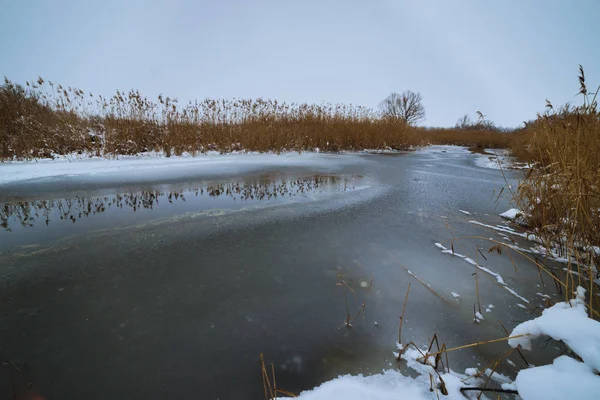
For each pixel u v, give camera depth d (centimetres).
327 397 119
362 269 227
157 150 900
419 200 430
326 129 1216
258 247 261
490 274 224
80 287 195
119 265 224
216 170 638
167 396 121
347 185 519
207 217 332
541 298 194
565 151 275
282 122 1236
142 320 165
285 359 141
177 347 146
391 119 1501
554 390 108
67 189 448
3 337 150
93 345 146
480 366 139
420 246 270
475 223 336
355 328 163
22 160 709
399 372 134
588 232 224
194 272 217
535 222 308
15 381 125
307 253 251
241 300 185
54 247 251
